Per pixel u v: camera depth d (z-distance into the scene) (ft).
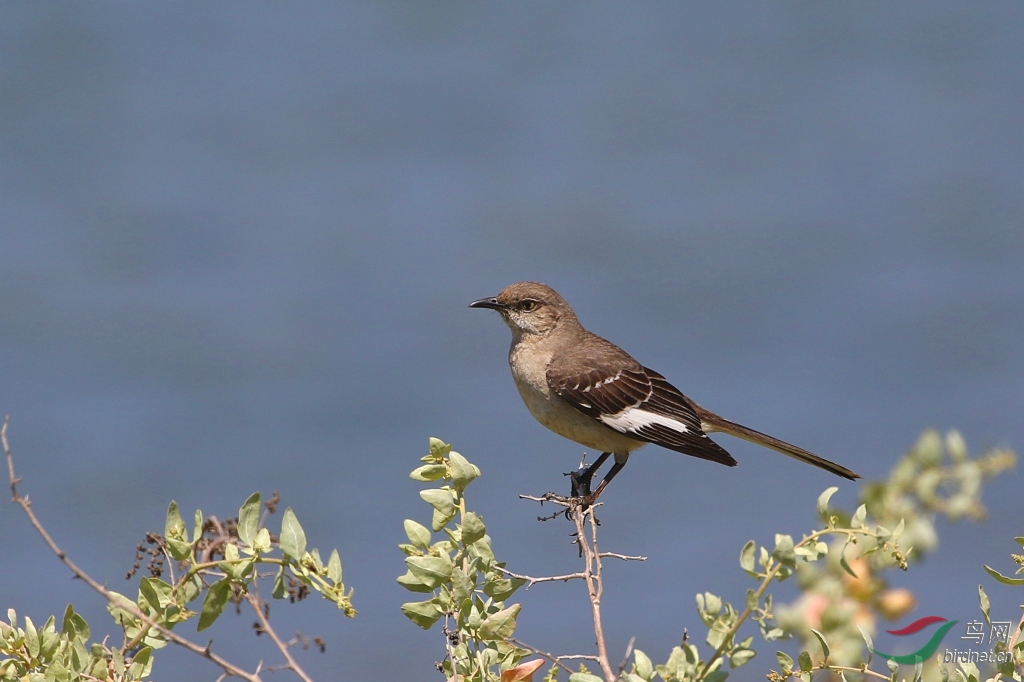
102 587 24.56
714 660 24.93
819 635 24.26
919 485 29.35
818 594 25.96
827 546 24.79
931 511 29.32
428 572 25.64
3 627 26.25
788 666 25.13
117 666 25.27
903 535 25.64
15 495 24.06
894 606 26.35
